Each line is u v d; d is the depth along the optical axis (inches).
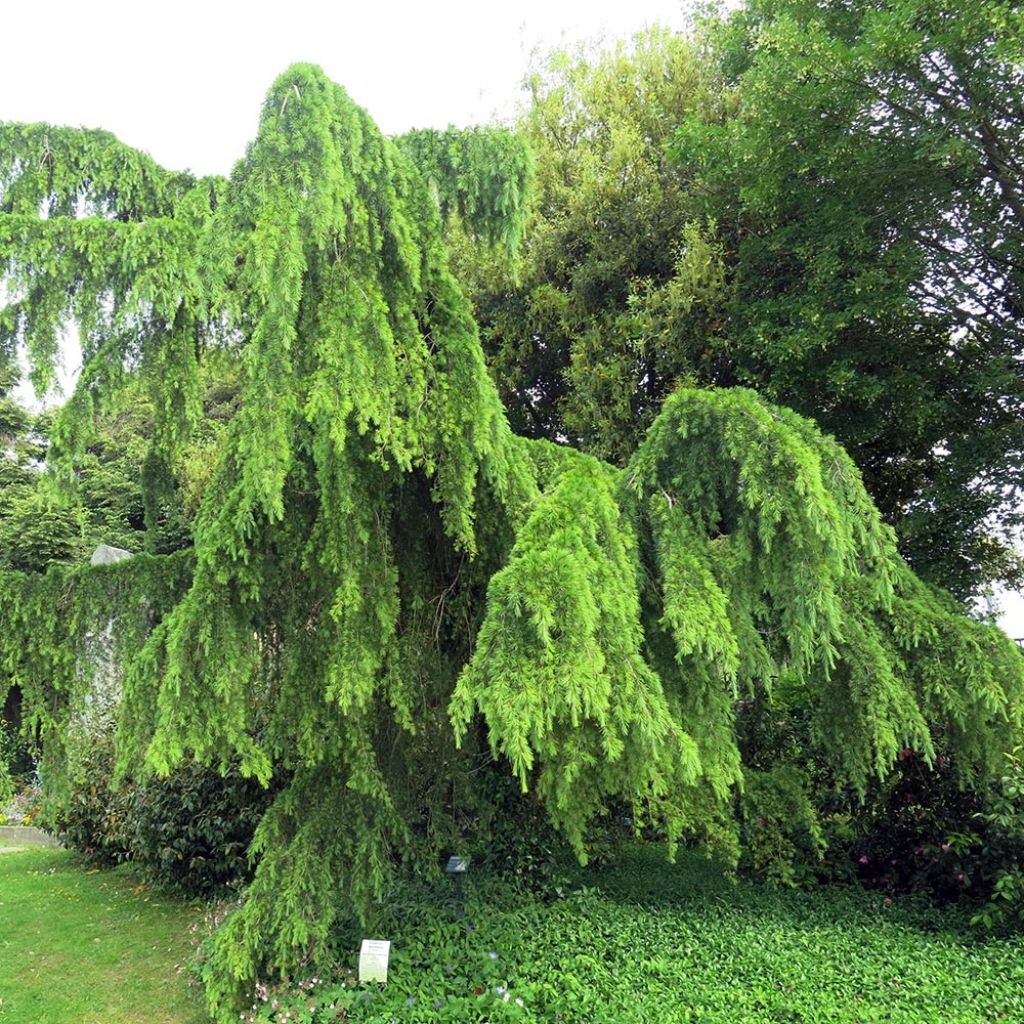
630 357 341.4
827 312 280.4
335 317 128.8
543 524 130.6
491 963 159.3
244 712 138.4
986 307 306.0
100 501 639.1
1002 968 162.1
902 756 211.0
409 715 147.9
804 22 292.2
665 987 153.9
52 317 163.0
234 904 209.0
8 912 236.8
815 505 129.6
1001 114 247.4
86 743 173.9
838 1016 141.1
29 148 197.0
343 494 135.0
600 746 122.2
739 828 211.9
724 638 130.1
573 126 401.4
